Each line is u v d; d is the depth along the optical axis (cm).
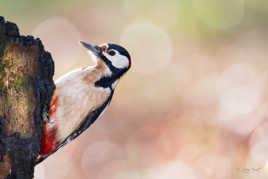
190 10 1870
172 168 1282
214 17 1852
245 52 1791
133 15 1942
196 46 1839
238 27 1852
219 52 1811
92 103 689
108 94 715
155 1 1930
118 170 1330
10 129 548
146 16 1928
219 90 1594
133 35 1880
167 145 1377
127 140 1439
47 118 649
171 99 1616
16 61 554
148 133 1450
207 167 1225
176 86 1672
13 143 547
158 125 1487
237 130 1328
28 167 562
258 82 1593
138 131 1469
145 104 1598
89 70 704
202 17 1859
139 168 1323
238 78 1647
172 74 1733
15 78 554
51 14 1934
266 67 1683
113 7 1995
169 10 1905
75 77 677
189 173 1245
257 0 1830
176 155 1333
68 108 664
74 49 1859
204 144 1320
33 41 567
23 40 557
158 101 1611
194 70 1741
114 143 1427
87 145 1409
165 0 1919
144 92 1647
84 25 1962
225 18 1848
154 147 1390
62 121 664
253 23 1845
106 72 720
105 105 720
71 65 1794
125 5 1970
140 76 1727
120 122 1512
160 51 1823
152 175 1286
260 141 1262
